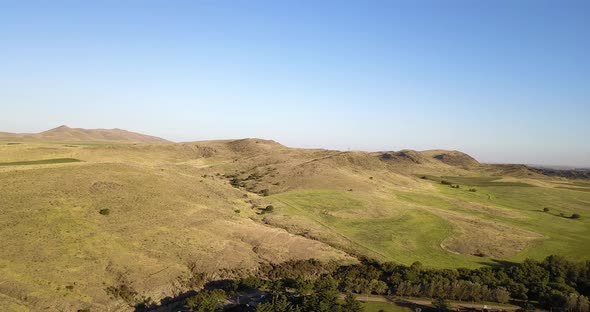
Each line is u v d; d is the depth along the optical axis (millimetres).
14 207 71438
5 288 54094
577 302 53750
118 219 76312
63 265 60781
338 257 78375
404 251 83438
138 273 63188
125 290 59625
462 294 58375
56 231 67812
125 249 68188
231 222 88062
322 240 86812
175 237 75000
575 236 100375
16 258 59594
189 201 95062
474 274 66375
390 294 59781
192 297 56500
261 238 81938
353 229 95625
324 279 62250
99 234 70188
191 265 68375
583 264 71000
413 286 60062
